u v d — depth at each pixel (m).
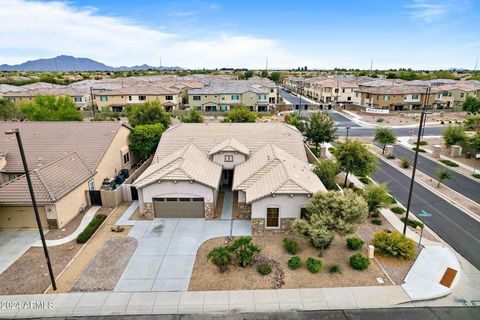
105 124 35.03
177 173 24.50
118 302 16.53
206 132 34.56
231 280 18.09
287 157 28.89
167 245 21.66
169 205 25.19
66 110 51.62
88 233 22.59
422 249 21.25
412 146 48.72
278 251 20.86
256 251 19.45
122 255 20.55
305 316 15.66
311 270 18.62
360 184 33.06
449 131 43.84
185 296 16.92
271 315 15.72
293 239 22.34
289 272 18.70
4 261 19.98
